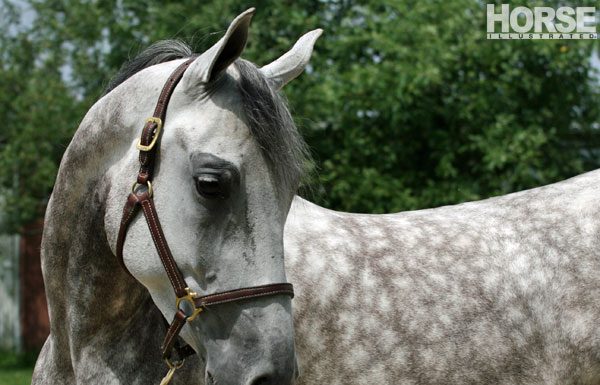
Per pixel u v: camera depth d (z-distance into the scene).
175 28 9.75
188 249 2.51
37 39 12.21
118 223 2.68
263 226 2.49
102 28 11.12
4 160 11.39
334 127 8.79
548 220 3.43
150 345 2.99
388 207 8.38
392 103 8.41
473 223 3.47
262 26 9.23
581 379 3.29
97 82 11.36
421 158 9.09
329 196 8.51
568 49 8.91
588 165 9.66
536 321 3.26
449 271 3.32
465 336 3.23
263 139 2.50
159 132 2.61
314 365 3.18
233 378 2.45
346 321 3.21
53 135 11.29
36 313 14.05
